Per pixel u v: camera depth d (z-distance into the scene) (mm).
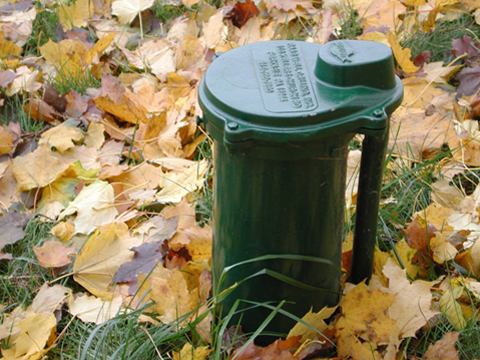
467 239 2008
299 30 3258
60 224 2158
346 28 3244
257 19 3217
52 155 2441
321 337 1685
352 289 1654
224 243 1613
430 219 2068
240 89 1406
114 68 3158
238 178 1459
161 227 2131
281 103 1341
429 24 3273
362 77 1358
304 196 1458
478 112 2686
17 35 3332
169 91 2912
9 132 2578
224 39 3189
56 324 1789
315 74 1434
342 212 1599
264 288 1607
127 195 2344
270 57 1542
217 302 1613
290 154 1362
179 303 1734
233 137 1310
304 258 1556
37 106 2699
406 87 2744
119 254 1977
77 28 3416
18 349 1677
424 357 1633
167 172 2498
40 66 3088
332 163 1453
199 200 2285
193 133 2602
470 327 1719
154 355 1701
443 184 2277
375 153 1518
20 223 2176
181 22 3385
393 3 3295
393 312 1709
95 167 2443
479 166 2418
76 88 2902
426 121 2518
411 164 2445
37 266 2037
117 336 1748
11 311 1898
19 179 2305
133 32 3457
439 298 1835
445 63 3037
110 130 2621
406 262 1940
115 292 1900
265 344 1713
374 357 1568
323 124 1312
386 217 2158
